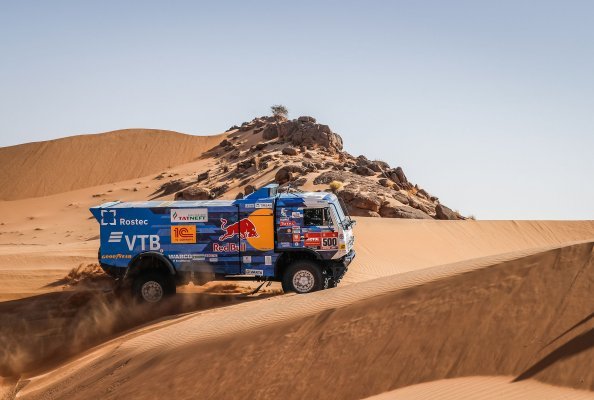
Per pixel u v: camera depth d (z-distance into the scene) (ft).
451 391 29.14
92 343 55.06
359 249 98.78
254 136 415.64
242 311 47.88
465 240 132.05
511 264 36.29
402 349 33.76
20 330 58.49
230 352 38.47
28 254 98.63
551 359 28.96
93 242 129.59
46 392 43.34
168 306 62.08
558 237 153.69
